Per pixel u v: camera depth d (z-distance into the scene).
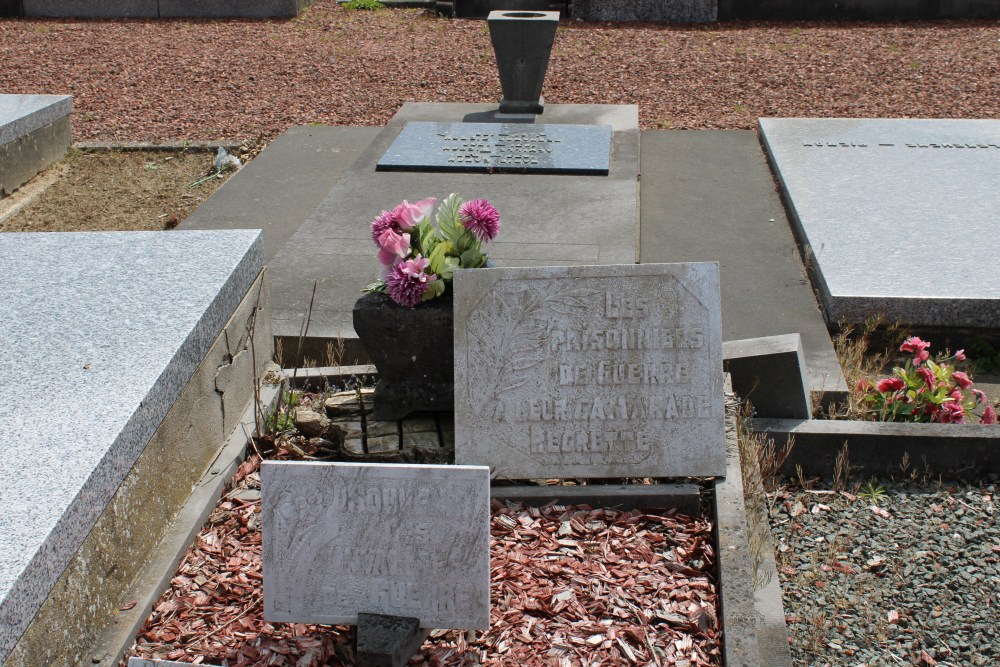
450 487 3.40
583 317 4.30
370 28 17.22
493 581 3.86
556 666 3.47
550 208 8.23
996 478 4.90
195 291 4.66
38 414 3.72
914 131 10.40
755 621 3.58
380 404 4.82
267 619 3.58
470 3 18.27
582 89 13.30
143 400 3.81
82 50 15.76
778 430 4.96
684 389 4.31
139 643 3.57
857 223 7.77
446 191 8.68
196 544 4.11
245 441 4.72
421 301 4.64
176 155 10.78
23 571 2.98
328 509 3.47
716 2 17.22
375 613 3.51
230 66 14.70
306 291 6.65
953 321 6.41
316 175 9.66
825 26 16.86
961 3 17.08
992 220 7.77
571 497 4.30
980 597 4.16
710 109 12.35
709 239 7.94
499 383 4.35
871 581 4.26
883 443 4.92
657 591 3.81
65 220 9.13
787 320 6.49
